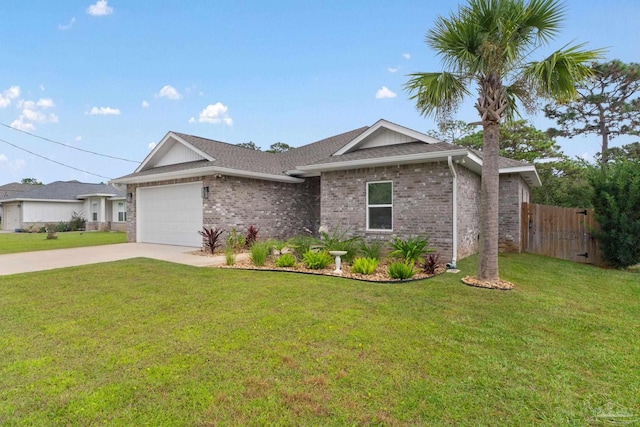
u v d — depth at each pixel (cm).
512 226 1264
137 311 506
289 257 875
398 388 307
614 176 1019
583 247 1141
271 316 484
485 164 716
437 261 918
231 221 1241
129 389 297
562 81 651
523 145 2206
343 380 317
